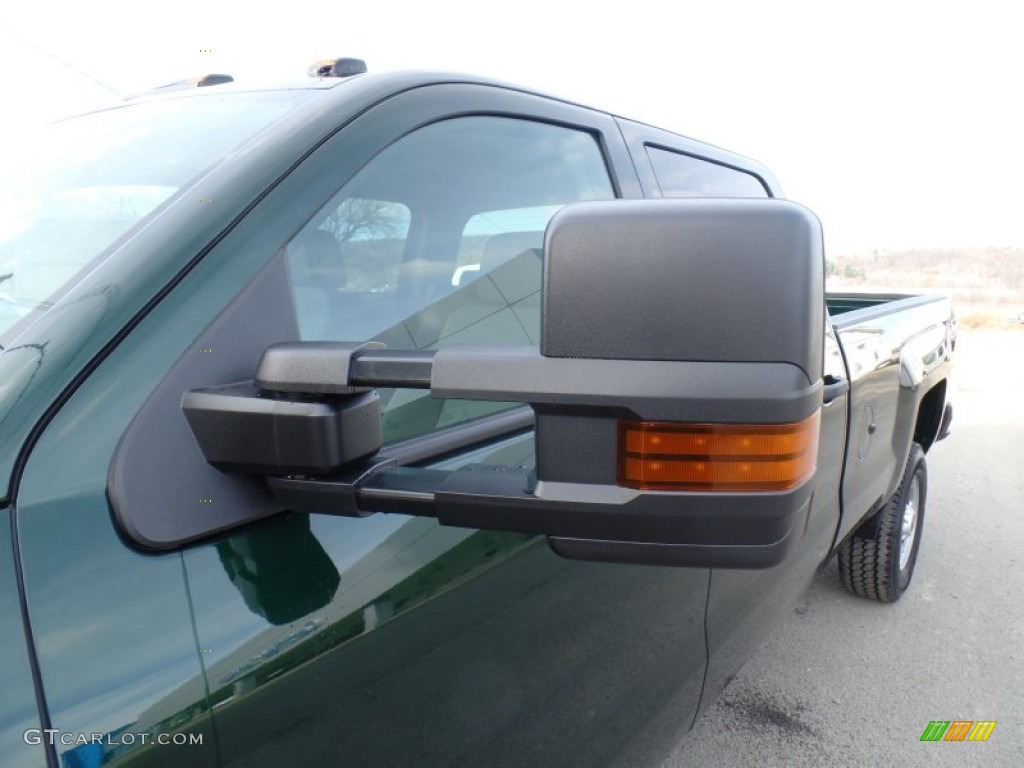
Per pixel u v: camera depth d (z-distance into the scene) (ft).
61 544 2.65
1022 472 20.53
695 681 6.17
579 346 2.75
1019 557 14.42
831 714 9.55
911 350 10.93
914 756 8.72
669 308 2.67
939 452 23.08
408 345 4.44
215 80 5.70
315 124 3.97
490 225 5.32
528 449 4.67
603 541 2.96
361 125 4.15
